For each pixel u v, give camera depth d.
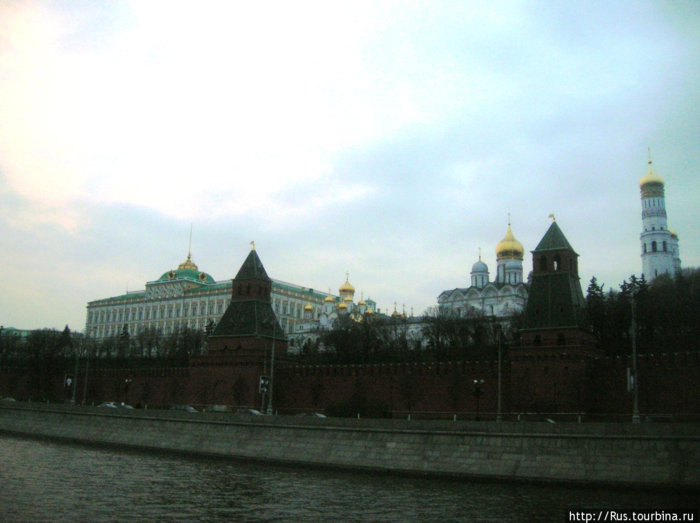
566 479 56.50
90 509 48.59
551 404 83.81
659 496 51.66
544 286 90.06
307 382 109.06
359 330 153.38
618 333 116.38
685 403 77.00
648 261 177.75
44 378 149.38
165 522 45.09
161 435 86.38
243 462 75.19
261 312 117.06
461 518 46.03
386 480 61.84
